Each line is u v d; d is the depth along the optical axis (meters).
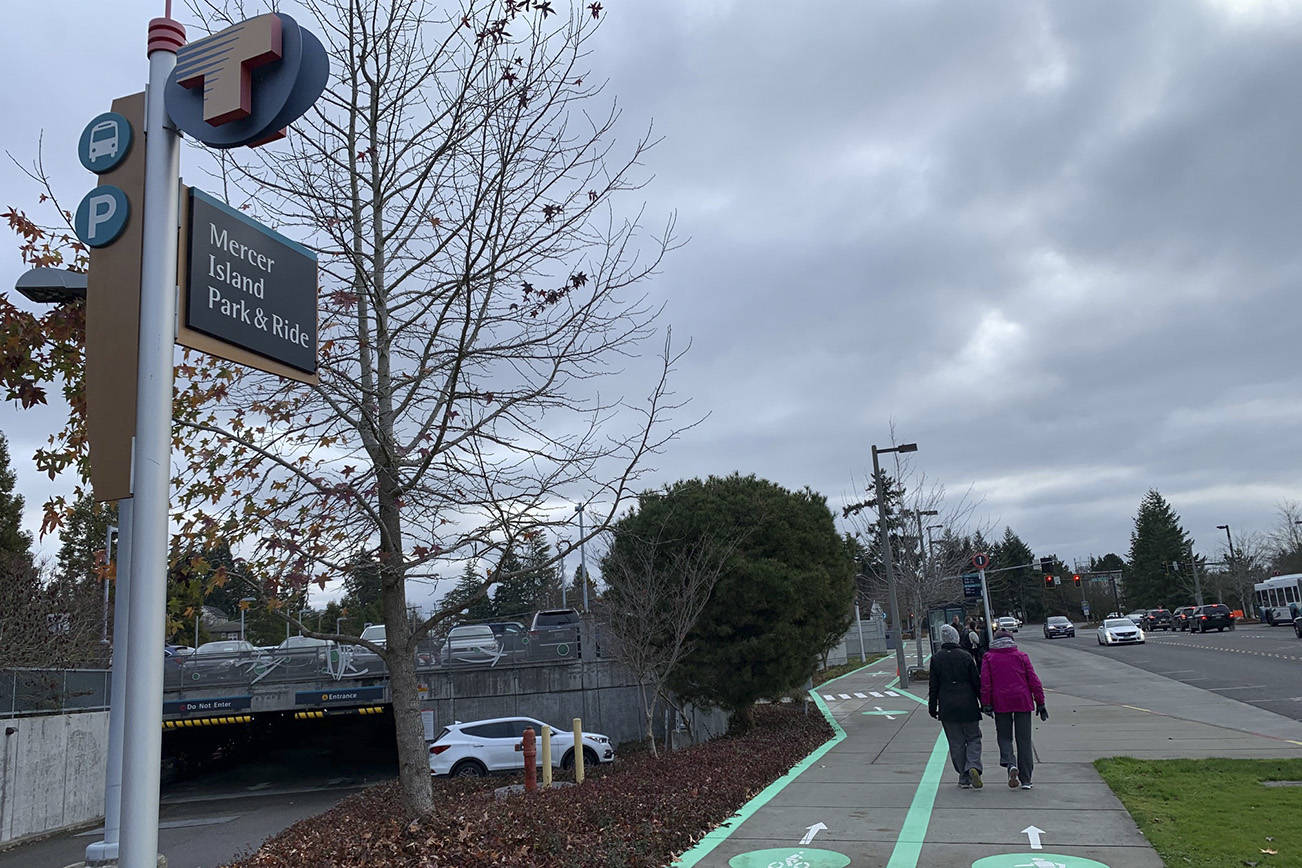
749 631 17.67
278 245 5.71
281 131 5.42
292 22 5.39
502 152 7.99
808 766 13.52
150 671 4.50
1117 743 13.69
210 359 8.35
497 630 29.27
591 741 21.00
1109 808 9.20
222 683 25.25
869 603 64.38
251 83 5.37
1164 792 9.61
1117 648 47.72
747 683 17.44
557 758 20.62
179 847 15.37
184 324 5.02
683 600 16.58
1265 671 27.14
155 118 5.19
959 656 10.84
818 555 18.89
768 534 18.03
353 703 25.08
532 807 9.94
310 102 5.40
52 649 23.14
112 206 5.21
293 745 31.64
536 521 8.38
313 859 8.02
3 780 16.47
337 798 21.47
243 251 5.45
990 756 12.91
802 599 17.69
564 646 26.23
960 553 49.00
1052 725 16.31
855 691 29.73
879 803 10.29
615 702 25.95
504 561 8.42
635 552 17.53
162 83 5.29
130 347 5.09
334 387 8.24
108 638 29.31
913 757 13.79
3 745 16.50
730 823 9.75
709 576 16.97
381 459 8.30
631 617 17.22
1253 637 49.91
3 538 35.12
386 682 25.73
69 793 18.45
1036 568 128.00
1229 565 94.56
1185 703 19.53
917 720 19.34
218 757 30.36
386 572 8.29
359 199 8.82
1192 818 8.42
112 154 5.28
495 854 7.82
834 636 19.75
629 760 17.20
